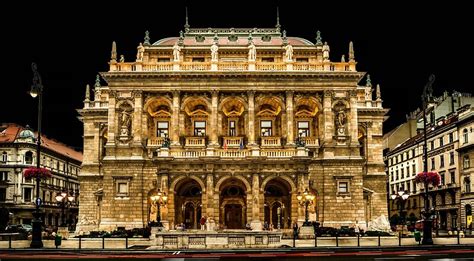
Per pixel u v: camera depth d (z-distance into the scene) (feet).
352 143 265.75
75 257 119.44
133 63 271.69
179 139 266.77
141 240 184.24
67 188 440.04
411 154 395.34
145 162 262.88
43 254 133.28
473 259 106.11
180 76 268.21
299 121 278.26
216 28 311.47
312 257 115.96
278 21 314.14
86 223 281.13
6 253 137.80
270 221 260.62
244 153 249.75
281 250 140.67
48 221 399.03
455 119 335.67
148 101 270.46
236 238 161.68
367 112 298.35
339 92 270.26
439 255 118.62
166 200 232.53
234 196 260.21
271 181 254.88
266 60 288.92
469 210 310.24
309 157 245.04
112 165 262.47
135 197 260.01
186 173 246.68
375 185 290.97
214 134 265.34
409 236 208.85
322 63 272.51
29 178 211.41
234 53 287.69
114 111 267.80
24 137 379.96
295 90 269.64
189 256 119.75
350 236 205.67
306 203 214.48
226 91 270.05
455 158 328.70
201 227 236.63
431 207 355.15
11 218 368.89
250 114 266.77
